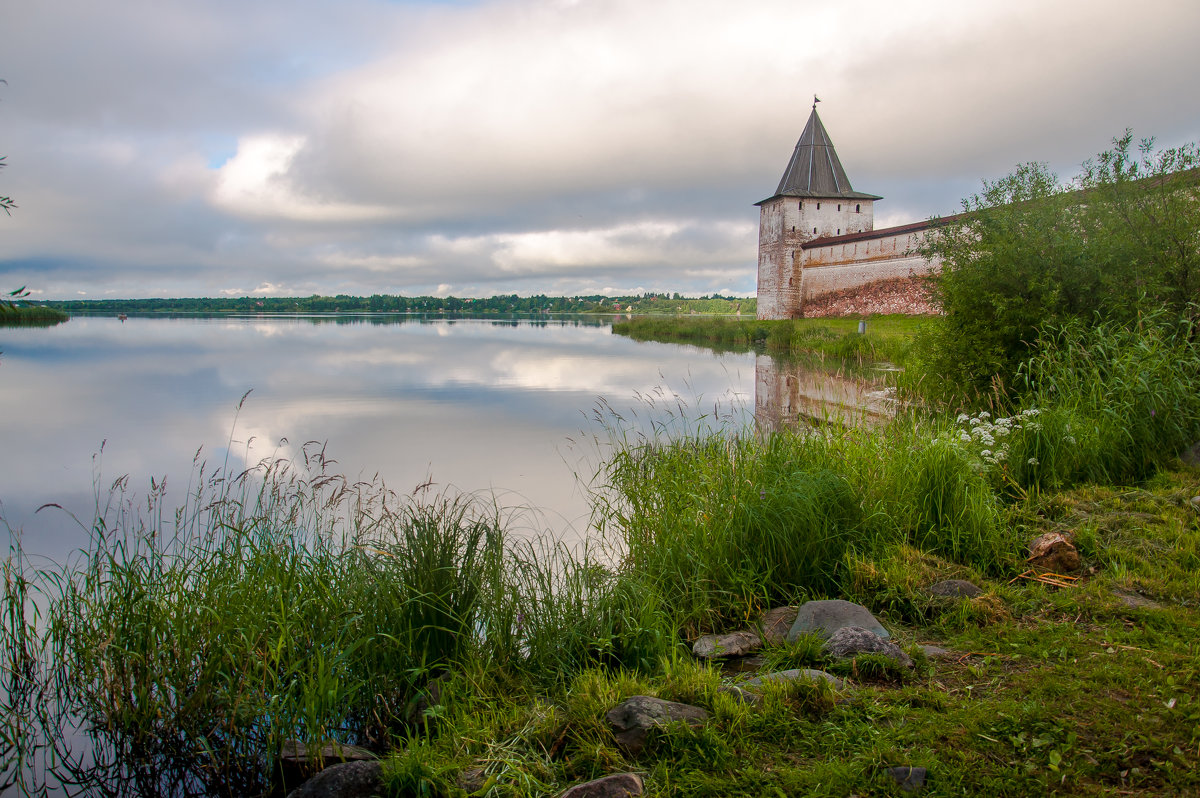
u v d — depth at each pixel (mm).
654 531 4957
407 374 21672
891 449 5379
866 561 4156
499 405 15023
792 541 4277
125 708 3316
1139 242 8078
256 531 4363
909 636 3451
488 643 3520
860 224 48156
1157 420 5953
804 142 48594
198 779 3125
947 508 4594
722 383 18281
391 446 10609
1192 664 2873
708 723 2564
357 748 3000
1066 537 4391
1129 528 4500
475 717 2930
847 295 41938
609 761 2447
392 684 3322
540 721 2820
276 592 3598
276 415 13859
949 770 2299
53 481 8742
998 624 3414
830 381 17781
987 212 9289
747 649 3469
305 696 3020
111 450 10648
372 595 3645
